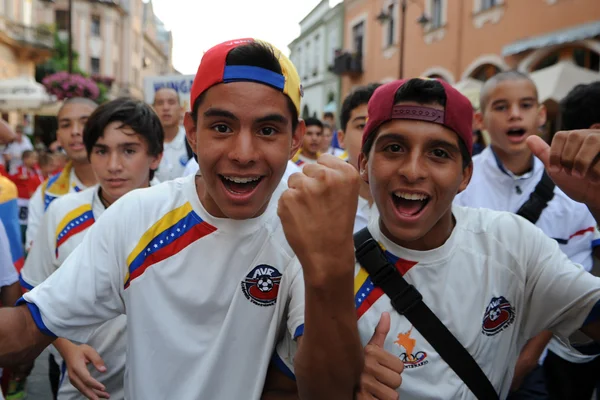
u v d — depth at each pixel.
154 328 1.34
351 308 1.00
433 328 1.37
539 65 11.15
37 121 17.34
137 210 1.38
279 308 1.35
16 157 8.48
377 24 18.59
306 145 5.59
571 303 1.37
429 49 15.20
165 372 1.34
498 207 2.49
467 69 13.40
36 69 26.28
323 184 0.94
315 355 1.02
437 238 1.42
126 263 1.35
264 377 1.34
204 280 1.34
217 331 1.35
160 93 4.19
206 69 1.24
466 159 1.41
